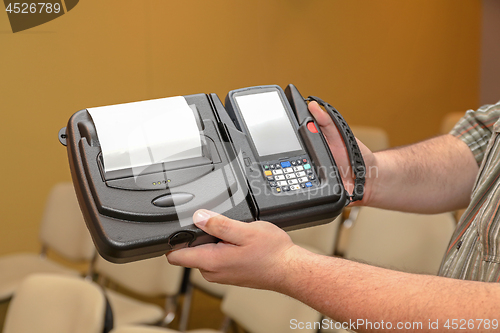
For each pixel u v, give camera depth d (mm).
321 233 1953
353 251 1709
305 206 609
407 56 3293
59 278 1472
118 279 2061
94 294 1378
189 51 2686
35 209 2518
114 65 2531
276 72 2930
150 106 643
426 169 779
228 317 1832
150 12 2553
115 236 540
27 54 2354
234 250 558
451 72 3461
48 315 1428
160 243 551
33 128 2434
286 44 2918
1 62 2311
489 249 601
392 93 3305
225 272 571
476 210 670
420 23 3271
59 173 2545
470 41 3465
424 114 3447
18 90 2367
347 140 683
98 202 552
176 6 2605
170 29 2615
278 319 1521
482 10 3439
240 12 2770
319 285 536
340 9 3018
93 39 2461
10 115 2375
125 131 599
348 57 3113
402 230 1582
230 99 693
